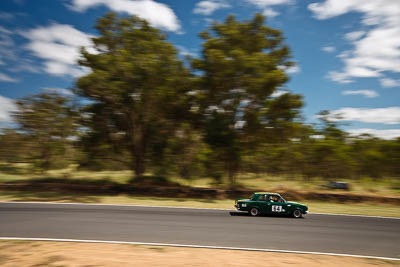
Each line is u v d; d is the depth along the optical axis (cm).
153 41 2378
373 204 2059
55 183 2372
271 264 634
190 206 1605
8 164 2880
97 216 1182
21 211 1270
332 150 2708
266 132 2356
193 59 2303
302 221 1220
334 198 2167
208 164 2447
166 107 2373
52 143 2550
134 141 2541
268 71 2255
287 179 3053
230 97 2261
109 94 2223
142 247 737
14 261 599
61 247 714
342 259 700
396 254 776
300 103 2230
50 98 2572
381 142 2922
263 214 1365
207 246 771
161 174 2711
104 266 580
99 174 3106
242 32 2317
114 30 2470
